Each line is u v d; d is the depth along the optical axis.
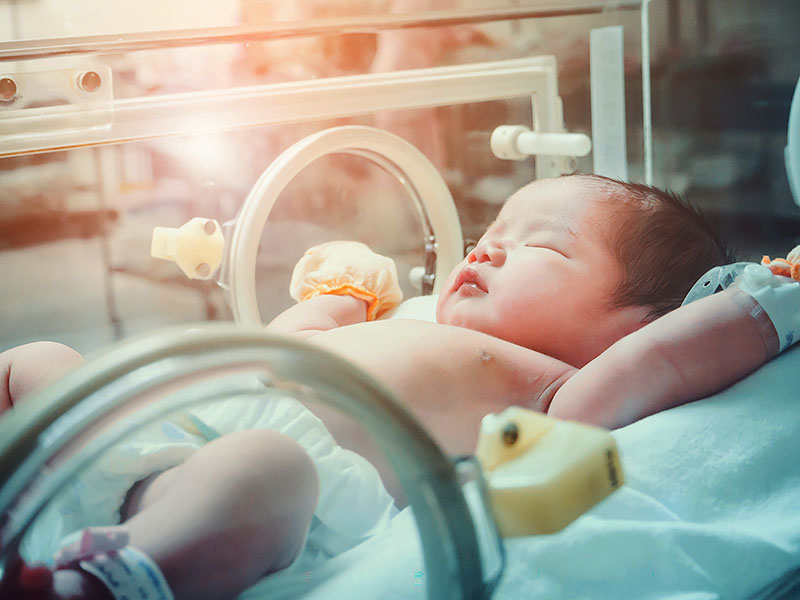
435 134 1.39
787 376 0.76
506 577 0.57
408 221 1.46
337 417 0.74
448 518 0.41
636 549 0.59
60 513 0.58
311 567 0.63
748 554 0.61
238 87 1.17
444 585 0.42
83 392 0.34
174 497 0.54
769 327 0.76
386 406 0.41
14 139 1.02
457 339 0.88
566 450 0.48
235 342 0.37
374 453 0.74
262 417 0.72
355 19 1.25
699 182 1.71
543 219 1.02
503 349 0.88
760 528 0.66
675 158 1.68
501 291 0.97
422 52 1.34
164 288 1.24
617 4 1.55
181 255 1.16
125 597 0.49
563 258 0.98
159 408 0.37
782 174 1.71
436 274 1.45
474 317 0.98
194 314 1.26
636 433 0.70
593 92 1.54
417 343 0.87
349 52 1.27
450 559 0.42
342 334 0.92
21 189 1.11
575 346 0.96
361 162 1.43
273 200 1.20
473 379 0.85
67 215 1.14
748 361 0.76
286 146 1.23
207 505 0.53
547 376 0.87
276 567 0.58
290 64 1.22
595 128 1.56
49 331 1.18
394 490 0.76
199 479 0.55
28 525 0.36
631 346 0.76
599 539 0.59
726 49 1.67
